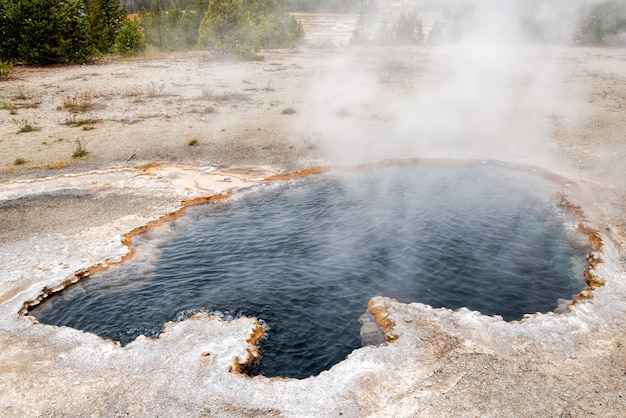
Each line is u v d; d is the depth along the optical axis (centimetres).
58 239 706
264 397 420
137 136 1202
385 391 423
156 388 432
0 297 571
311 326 532
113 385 438
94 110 1459
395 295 584
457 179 927
